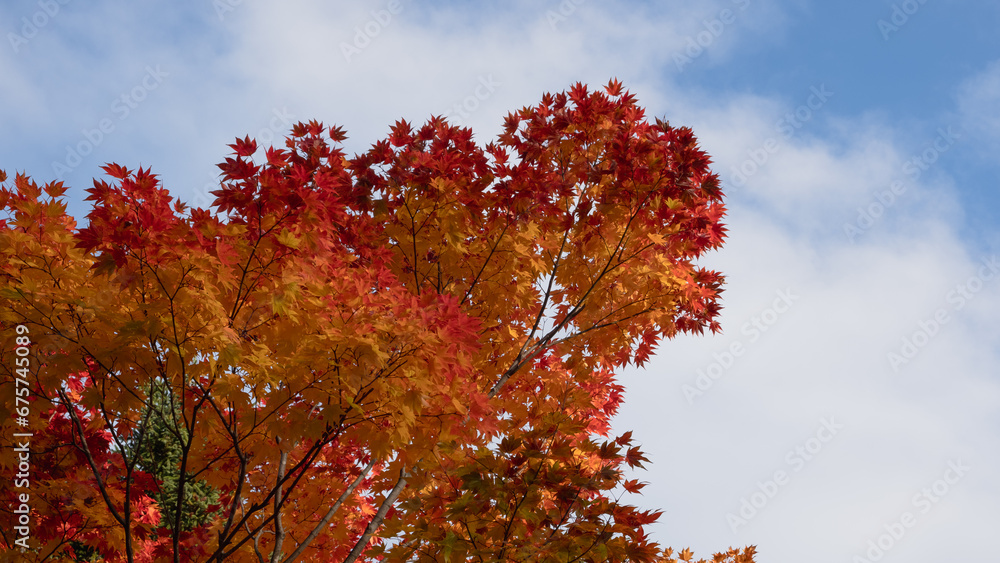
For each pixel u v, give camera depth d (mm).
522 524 4781
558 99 7574
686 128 6996
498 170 6738
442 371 4527
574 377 7246
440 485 5418
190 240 4125
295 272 4453
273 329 4574
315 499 6129
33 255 4250
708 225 7000
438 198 6480
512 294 6914
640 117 7473
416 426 4789
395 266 6742
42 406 4254
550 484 4680
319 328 4352
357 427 4629
